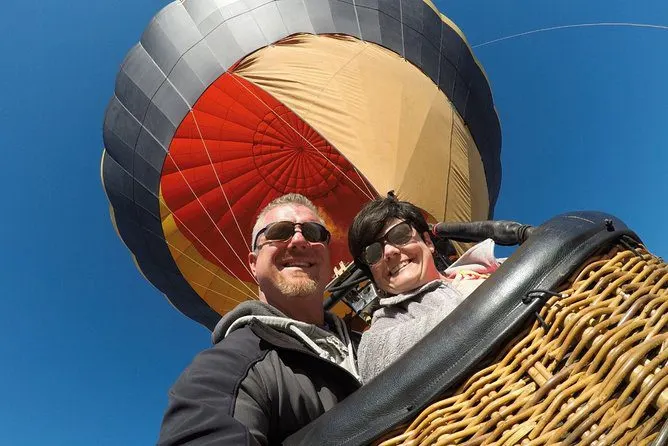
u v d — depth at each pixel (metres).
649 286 1.30
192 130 14.78
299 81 10.38
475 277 2.82
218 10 11.27
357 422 1.35
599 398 1.11
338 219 16.80
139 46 12.08
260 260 2.95
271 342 2.10
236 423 1.63
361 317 4.92
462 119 12.12
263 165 16.25
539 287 1.33
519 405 1.18
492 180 13.49
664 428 1.01
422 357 1.35
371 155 9.96
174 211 15.07
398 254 2.44
